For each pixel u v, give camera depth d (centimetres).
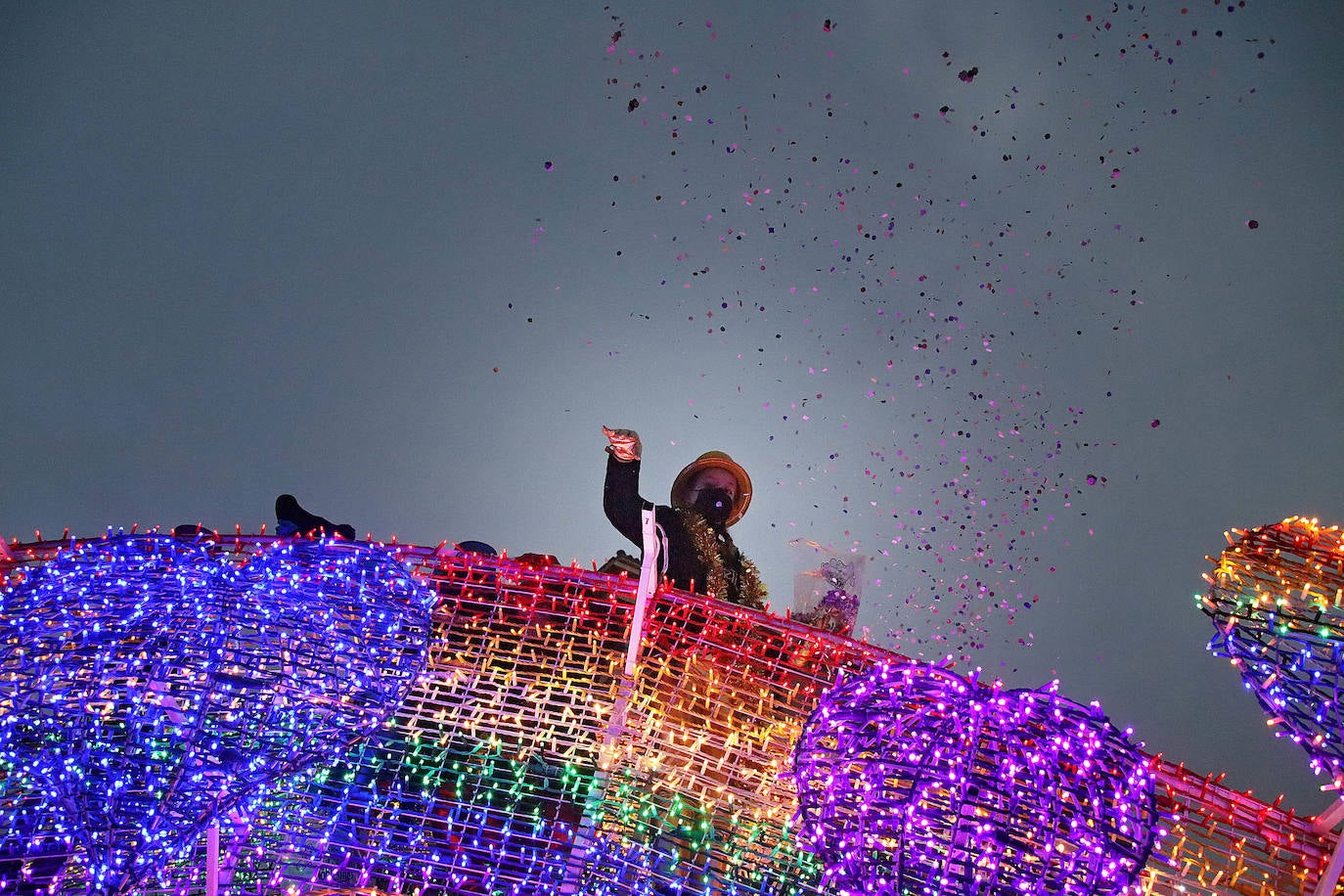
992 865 162
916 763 169
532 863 218
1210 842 219
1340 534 225
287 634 198
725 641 255
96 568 202
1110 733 173
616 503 347
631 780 225
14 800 194
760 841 216
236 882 211
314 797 220
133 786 185
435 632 248
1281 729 191
